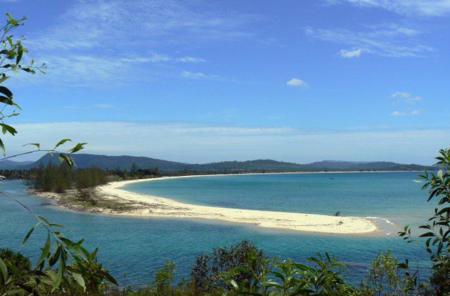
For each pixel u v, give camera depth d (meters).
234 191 110.69
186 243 33.47
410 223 42.34
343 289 3.39
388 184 148.38
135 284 20.56
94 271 2.66
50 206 62.53
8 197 2.44
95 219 48.94
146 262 26.66
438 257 4.42
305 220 45.75
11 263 2.48
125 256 28.61
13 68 2.70
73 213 54.69
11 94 2.65
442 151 4.25
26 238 2.34
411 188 119.56
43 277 2.37
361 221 44.59
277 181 186.00
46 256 2.34
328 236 36.03
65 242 2.39
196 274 10.59
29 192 93.75
